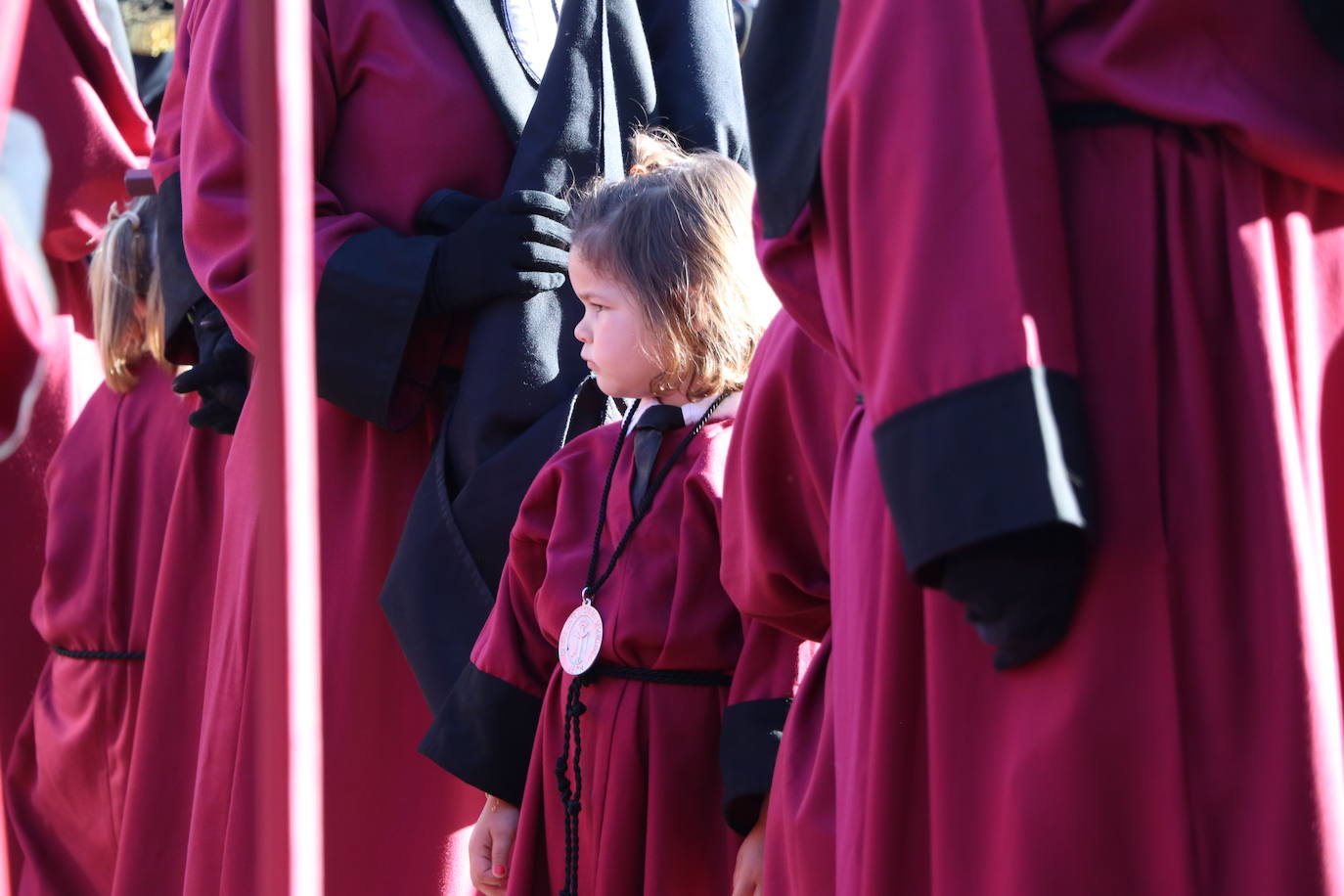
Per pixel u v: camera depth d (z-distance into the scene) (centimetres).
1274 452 371
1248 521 371
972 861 389
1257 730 362
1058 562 367
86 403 1030
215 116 774
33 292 1029
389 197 774
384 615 761
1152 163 394
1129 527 370
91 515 980
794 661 568
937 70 391
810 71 458
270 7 360
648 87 788
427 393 765
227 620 791
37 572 1062
